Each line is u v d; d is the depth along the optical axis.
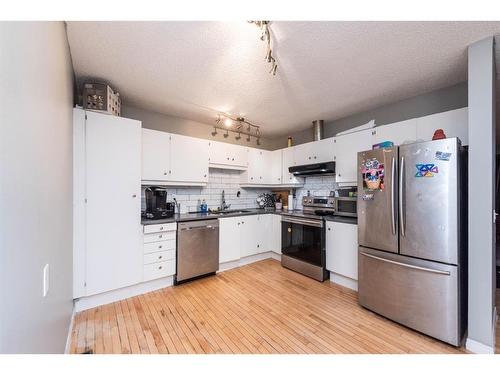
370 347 1.68
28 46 0.78
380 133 2.65
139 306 2.26
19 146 0.69
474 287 1.63
